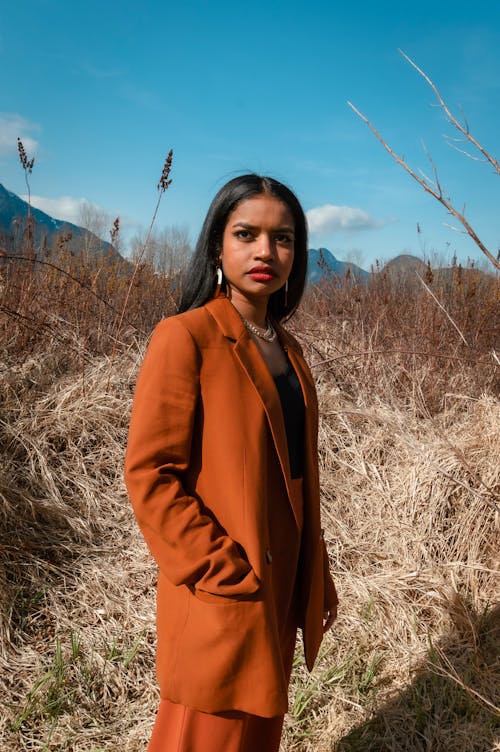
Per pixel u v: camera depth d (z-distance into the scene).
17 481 3.46
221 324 1.46
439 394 4.95
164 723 1.47
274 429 1.45
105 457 3.87
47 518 3.33
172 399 1.37
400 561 3.29
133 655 2.58
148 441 1.35
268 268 1.48
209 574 1.32
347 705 2.42
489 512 3.40
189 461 1.42
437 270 6.54
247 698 1.37
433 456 3.77
